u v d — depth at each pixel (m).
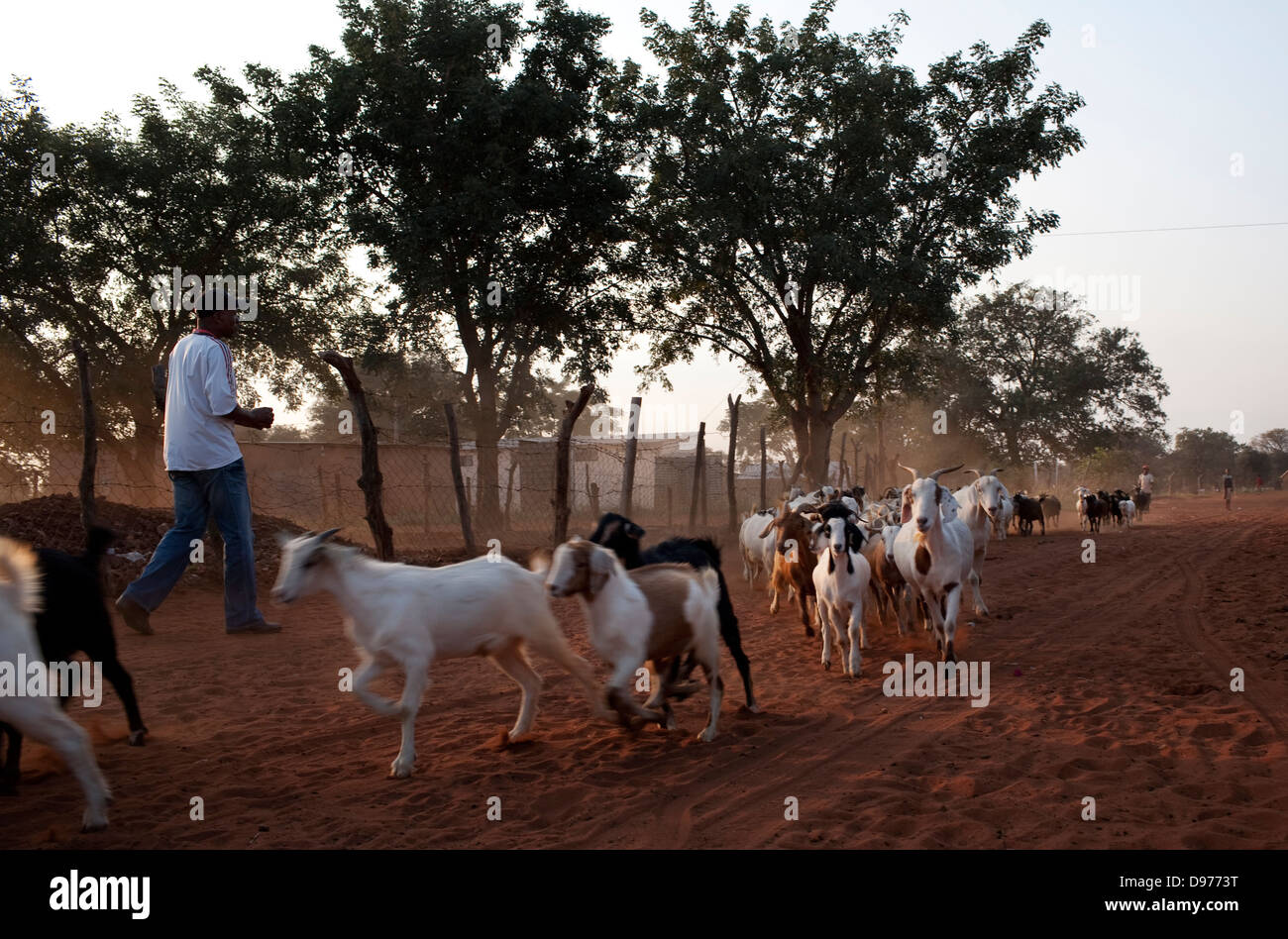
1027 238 27.64
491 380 27.08
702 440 22.53
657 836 5.26
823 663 9.74
